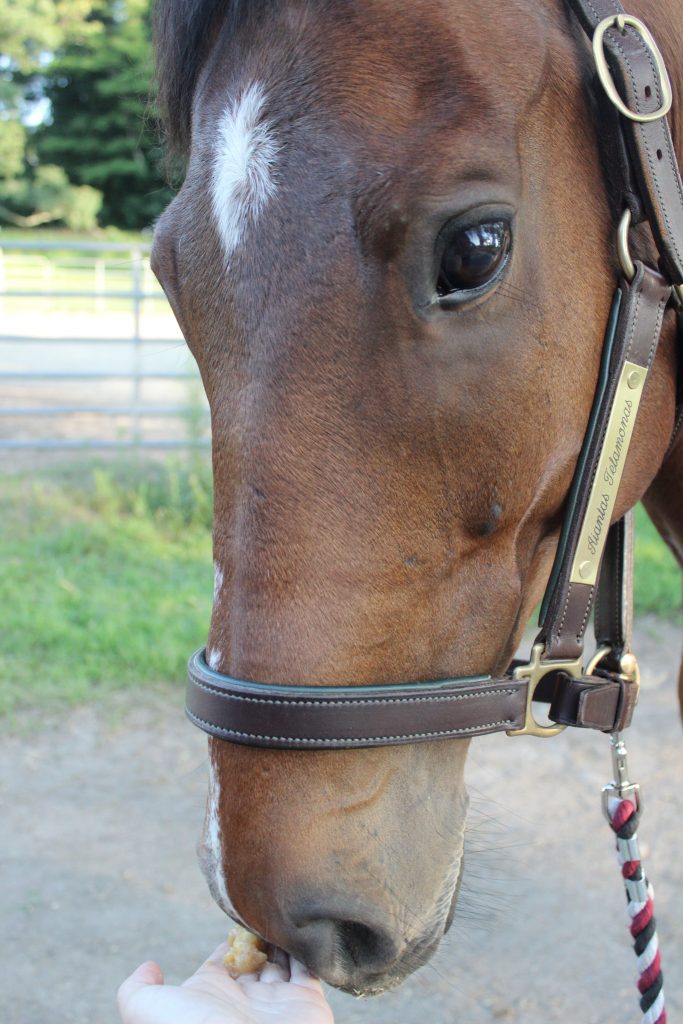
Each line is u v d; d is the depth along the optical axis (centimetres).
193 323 117
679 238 119
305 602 108
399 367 105
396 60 106
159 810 350
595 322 119
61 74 2789
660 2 130
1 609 488
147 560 574
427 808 119
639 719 421
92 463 756
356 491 107
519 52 111
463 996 268
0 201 2831
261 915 110
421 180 102
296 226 105
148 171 2875
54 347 1340
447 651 117
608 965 279
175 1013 109
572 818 348
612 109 117
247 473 108
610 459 121
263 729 108
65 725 402
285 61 109
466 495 112
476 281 106
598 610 145
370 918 111
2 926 291
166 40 128
